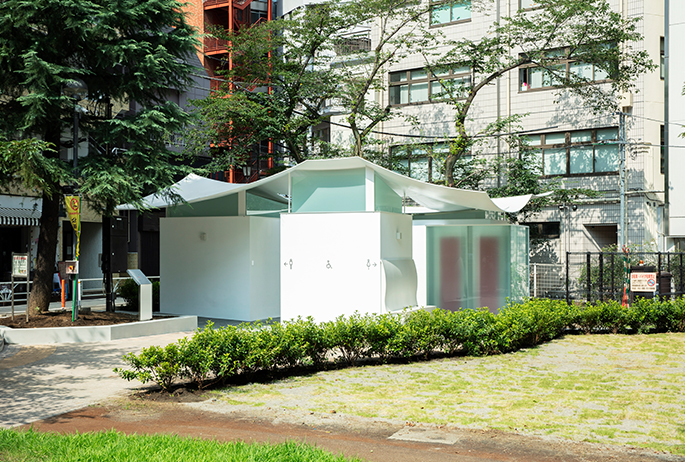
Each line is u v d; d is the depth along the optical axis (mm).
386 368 9555
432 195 14914
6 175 12797
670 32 22266
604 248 20766
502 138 24953
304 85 23000
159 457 5055
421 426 6402
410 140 26828
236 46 23109
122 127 13281
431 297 16656
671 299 15203
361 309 13203
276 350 8727
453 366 9695
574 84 21922
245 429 6340
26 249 21609
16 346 11602
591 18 22219
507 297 16078
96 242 25016
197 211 16750
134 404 7402
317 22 22359
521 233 16828
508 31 21953
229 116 21609
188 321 14070
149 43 13406
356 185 13773
